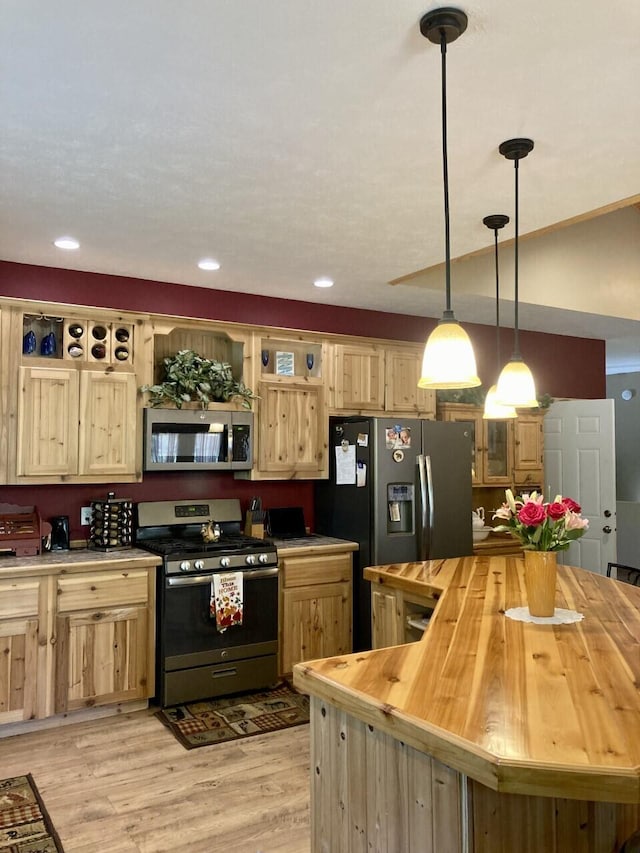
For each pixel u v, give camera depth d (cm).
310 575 436
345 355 488
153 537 430
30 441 371
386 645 334
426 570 338
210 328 434
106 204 298
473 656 197
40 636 348
